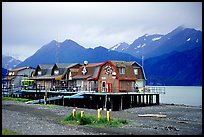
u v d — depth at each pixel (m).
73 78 79.94
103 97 65.81
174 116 52.06
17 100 72.06
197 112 58.03
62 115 45.97
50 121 38.53
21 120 37.84
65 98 66.38
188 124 41.66
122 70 71.88
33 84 89.31
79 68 83.44
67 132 30.59
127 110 61.81
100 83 72.75
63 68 90.12
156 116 50.44
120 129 34.00
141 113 56.38
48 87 85.19
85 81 76.50
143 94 70.69
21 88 85.94
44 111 50.31
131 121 41.66
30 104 62.19
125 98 67.56
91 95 67.00
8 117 40.22
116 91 70.06
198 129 36.88
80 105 67.00
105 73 72.19
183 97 144.38
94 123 36.94
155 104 74.12
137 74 79.81
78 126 34.97
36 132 29.81
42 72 97.62
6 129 30.33
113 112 55.81
